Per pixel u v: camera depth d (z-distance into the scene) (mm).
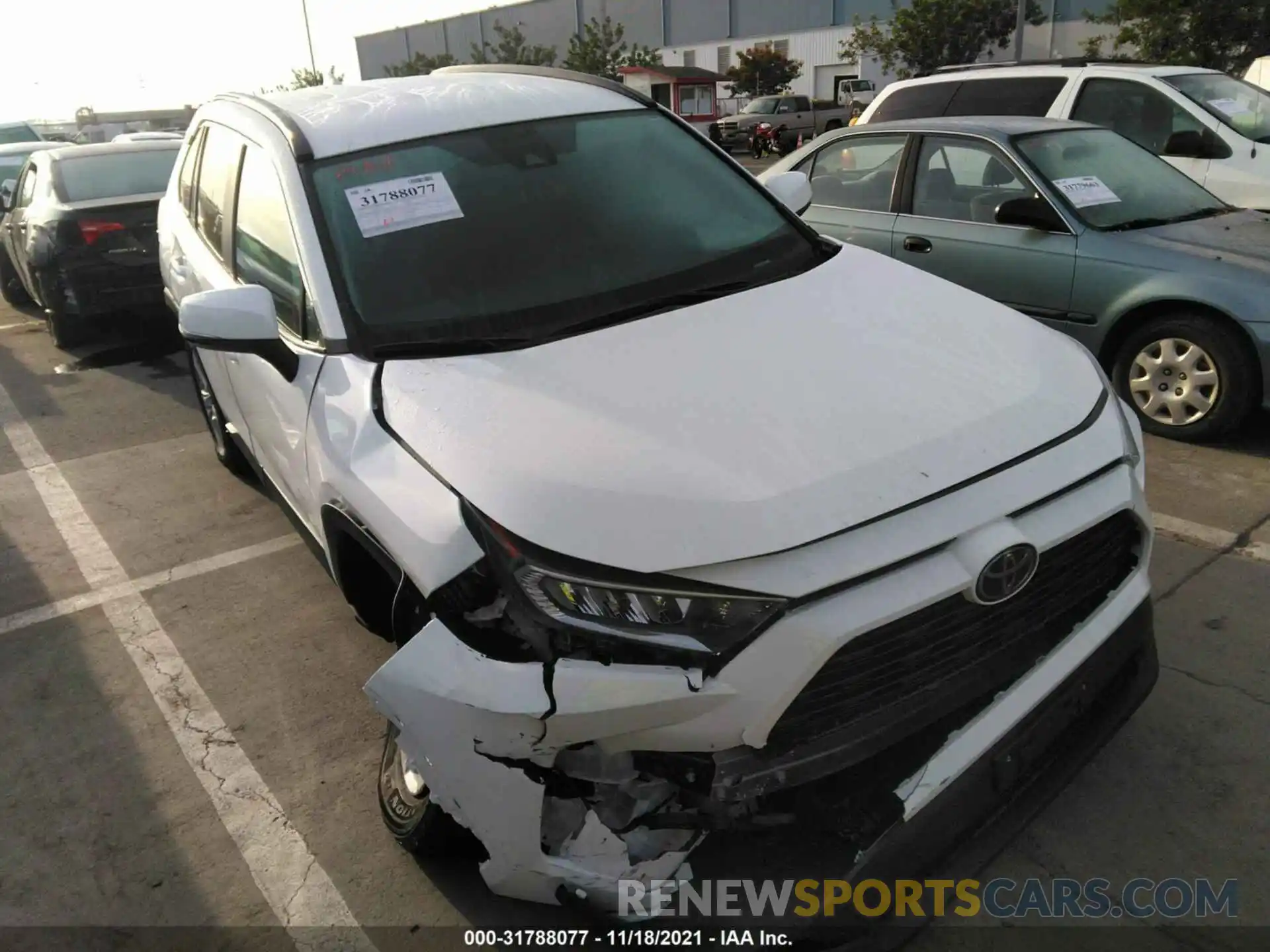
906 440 2070
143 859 2709
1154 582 3639
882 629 1896
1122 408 2529
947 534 1942
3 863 2730
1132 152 5656
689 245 3027
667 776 1946
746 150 31328
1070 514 2113
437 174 3006
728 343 2439
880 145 5859
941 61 29703
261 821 2811
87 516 4895
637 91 3641
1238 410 4598
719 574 1855
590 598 1879
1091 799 2645
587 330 2613
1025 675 2193
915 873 2062
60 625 3914
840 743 1938
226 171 3773
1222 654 3186
